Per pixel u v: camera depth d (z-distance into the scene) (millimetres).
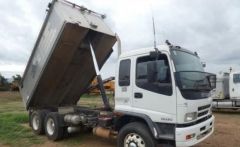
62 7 7543
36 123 9250
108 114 6848
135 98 6102
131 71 6227
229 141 8164
